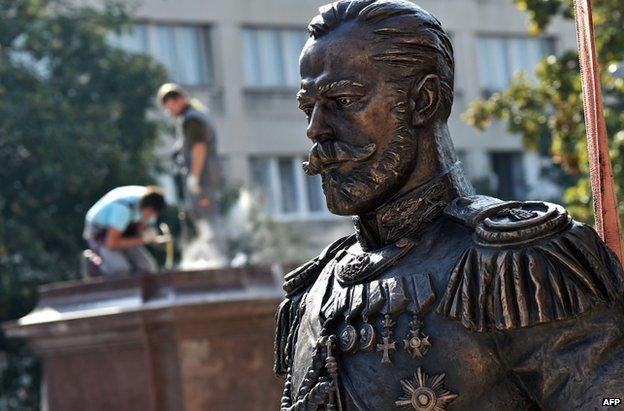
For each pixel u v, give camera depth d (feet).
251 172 99.30
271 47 100.58
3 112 64.54
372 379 8.26
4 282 63.67
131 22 73.97
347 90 8.49
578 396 7.69
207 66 98.07
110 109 68.44
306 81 8.64
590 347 7.73
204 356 27.89
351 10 8.63
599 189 9.05
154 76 71.15
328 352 8.45
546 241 7.91
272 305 28.14
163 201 34.30
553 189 107.86
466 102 106.63
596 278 7.85
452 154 8.77
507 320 7.82
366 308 8.40
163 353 27.94
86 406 28.91
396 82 8.51
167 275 28.27
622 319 7.87
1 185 65.36
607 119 32.96
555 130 35.65
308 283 9.37
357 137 8.52
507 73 107.86
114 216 33.37
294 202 100.12
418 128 8.59
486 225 8.09
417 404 8.05
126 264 33.76
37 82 67.00
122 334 28.09
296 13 101.14
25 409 65.36
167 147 87.97
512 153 108.68
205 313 27.66
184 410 27.76
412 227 8.58
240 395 28.02
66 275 65.87
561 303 7.77
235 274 28.50
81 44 70.18
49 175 64.90
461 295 8.05
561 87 35.53
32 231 65.57
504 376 8.00
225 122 98.22
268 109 100.07
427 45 8.55
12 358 65.10
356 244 9.07
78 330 28.50
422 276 8.28
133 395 28.22
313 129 8.58
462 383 8.03
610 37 32.32
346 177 8.59
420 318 8.19
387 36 8.52
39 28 68.74
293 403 8.87
